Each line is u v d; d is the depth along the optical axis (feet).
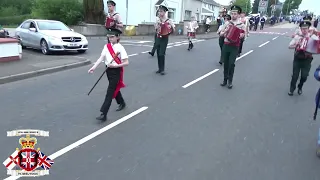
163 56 30.19
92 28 73.05
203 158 13.74
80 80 27.84
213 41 69.82
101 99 22.25
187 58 41.81
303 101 22.99
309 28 23.63
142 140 15.47
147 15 100.94
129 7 98.68
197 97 23.20
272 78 30.58
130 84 26.53
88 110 19.79
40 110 19.58
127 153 14.07
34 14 82.43
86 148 14.49
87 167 12.81
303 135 16.56
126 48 50.60
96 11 77.25
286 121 18.62
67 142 15.06
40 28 44.47
